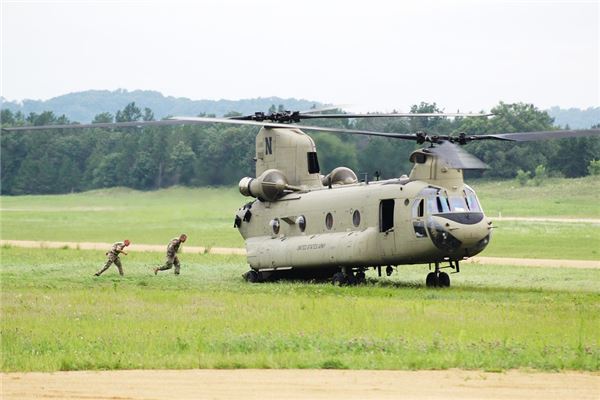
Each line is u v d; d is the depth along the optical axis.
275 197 116.81
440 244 99.00
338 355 62.03
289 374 56.66
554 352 62.03
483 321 75.38
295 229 113.81
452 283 108.56
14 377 56.28
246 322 75.69
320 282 112.69
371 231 103.94
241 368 58.59
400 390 52.31
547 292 98.56
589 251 161.62
